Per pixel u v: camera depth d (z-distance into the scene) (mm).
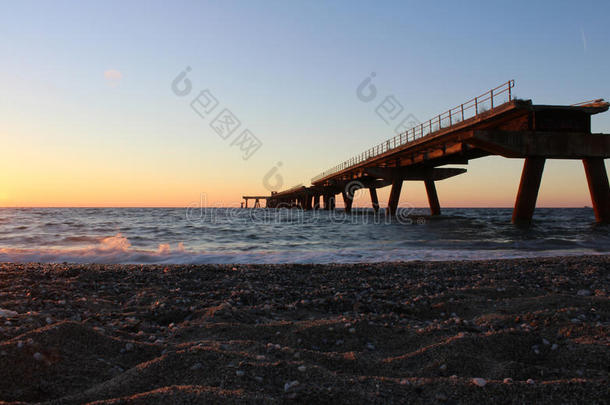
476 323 4742
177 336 4074
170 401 2393
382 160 38844
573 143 21109
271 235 21922
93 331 3631
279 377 2889
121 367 3141
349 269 9227
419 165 37312
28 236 20656
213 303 5820
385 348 3951
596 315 4875
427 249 14164
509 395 2660
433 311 5508
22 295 5844
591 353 3484
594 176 21688
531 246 15016
